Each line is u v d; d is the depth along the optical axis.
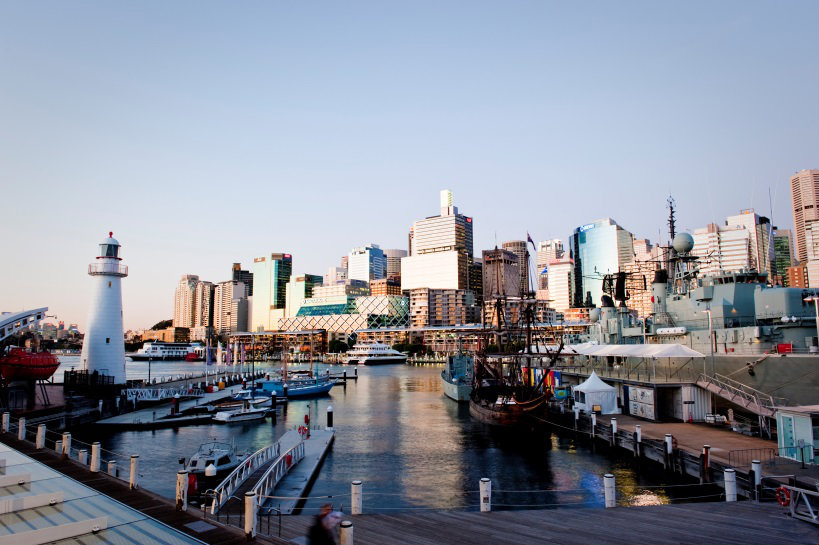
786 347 51.44
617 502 39.22
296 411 95.75
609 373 75.62
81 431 70.25
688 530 22.33
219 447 52.25
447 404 105.25
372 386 149.75
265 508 28.44
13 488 22.66
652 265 190.75
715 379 56.09
